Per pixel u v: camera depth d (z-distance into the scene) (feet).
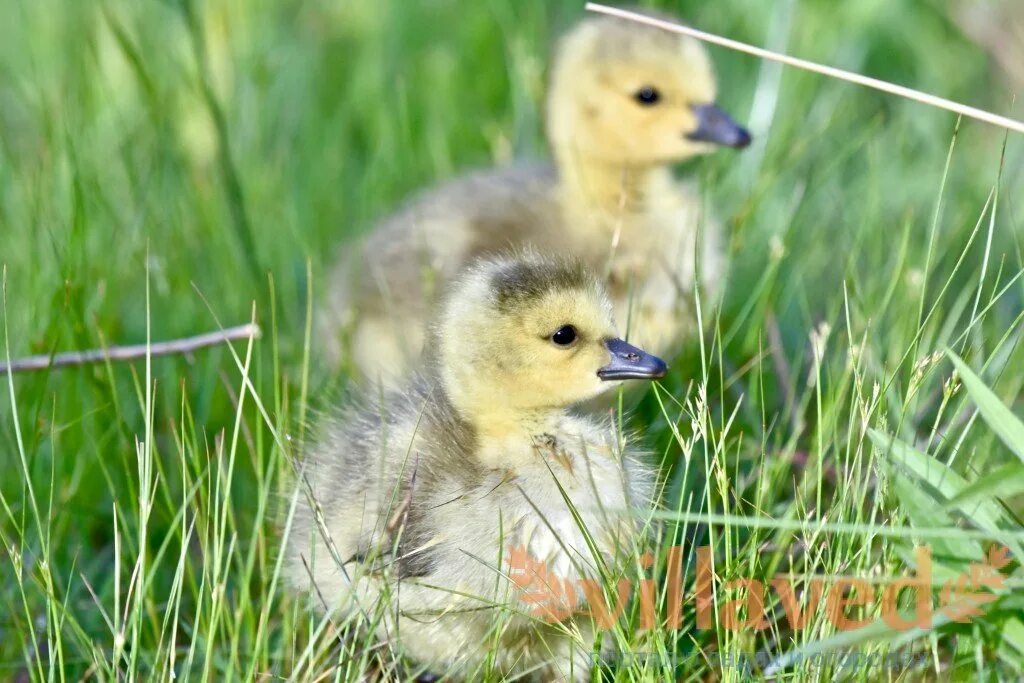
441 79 55.52
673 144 42.78
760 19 56.13
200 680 29.32
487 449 30.30
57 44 54.60
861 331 36.35
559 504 28.81
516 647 29.73
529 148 51.34
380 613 27.55
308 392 37.11
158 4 54.44
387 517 28.32
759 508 28.84
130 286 42.63
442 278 39.78
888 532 24.90
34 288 38.22
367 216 48.57
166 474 35.88
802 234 45.21
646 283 40.09
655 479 30.76
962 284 42.32
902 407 28.78
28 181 44.52
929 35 57.06
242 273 43.24
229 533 33.53
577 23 46.06
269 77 54.80
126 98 51.39
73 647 31.09
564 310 29.73
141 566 27.61
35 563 31.99
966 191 46.78
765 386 38.01
